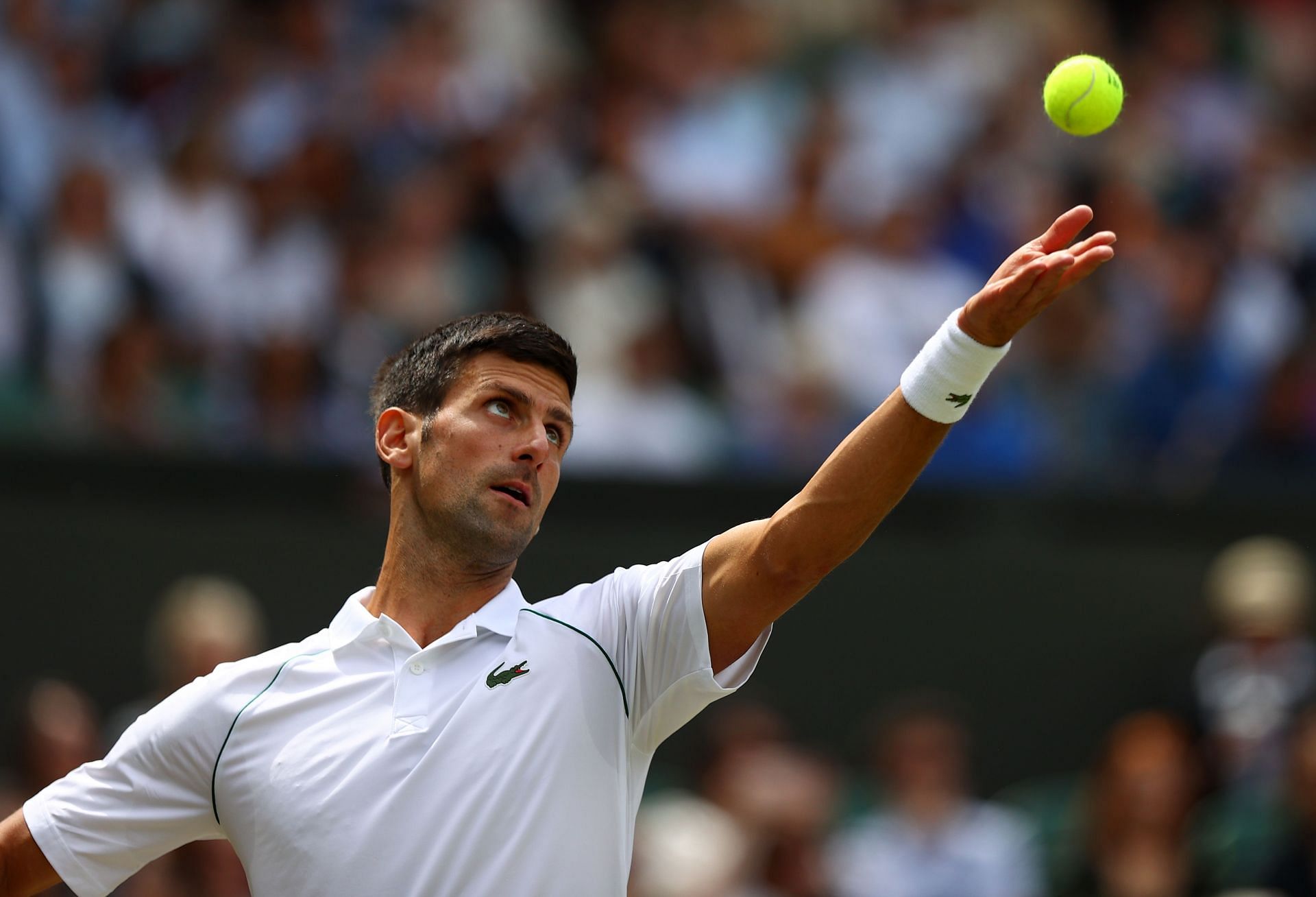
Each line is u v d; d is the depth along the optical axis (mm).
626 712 12852
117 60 37156
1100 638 33875
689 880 25969
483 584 13219
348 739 12523
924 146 42125
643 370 35844
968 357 12086
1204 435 38812
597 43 42188
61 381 33031
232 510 32312
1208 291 41125
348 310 35062
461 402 13156
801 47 43469
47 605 30156
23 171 34219
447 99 38969
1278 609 32469
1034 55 45344
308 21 39000
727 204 39156
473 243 37156
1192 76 46438
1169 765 29484
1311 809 28672
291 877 12305
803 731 32594
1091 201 42531
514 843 12125
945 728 30031
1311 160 46125
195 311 34469
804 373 36938
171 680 27422
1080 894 29391
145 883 23891
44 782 26078
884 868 28922
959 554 33688
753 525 12719
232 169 36188
